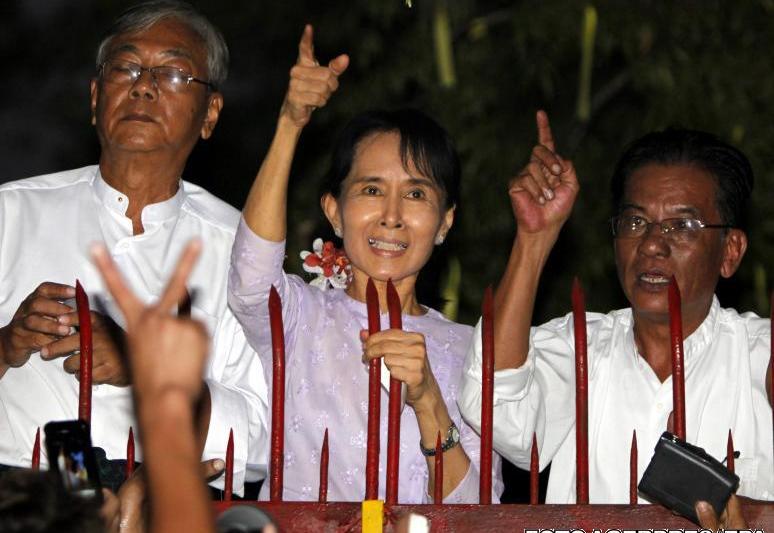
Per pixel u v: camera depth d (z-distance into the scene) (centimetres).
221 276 1481
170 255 1482
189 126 1486
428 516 1123
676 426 1129
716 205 1353
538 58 2433
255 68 3012
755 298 2320
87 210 1477
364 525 1105
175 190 1505
